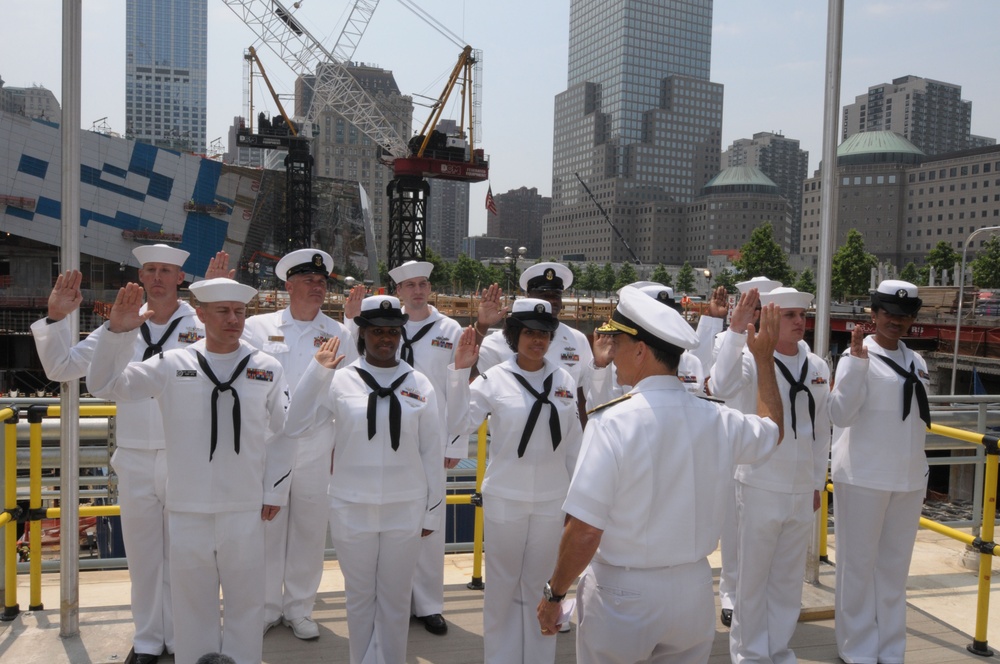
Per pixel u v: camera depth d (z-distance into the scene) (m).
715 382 3.66
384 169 131.25
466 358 3.78
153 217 51.34
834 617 4.36
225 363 3.58
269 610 4.29
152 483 3.88
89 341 3.69
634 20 173.88
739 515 3.93
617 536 2.54
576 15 194.00
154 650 3.86
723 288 5.55
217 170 53.47
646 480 2.50
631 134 174.62
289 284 4.63
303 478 4.25
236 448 3.51
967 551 5.68
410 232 51.91
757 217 145.88
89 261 50.50
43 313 45.31
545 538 3.82
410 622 4.48
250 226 54.88
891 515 4.07
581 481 2.49
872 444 4.00
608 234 165.38
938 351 33.06
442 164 51.41
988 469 4.11
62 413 3.82
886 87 175.50
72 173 3.76
